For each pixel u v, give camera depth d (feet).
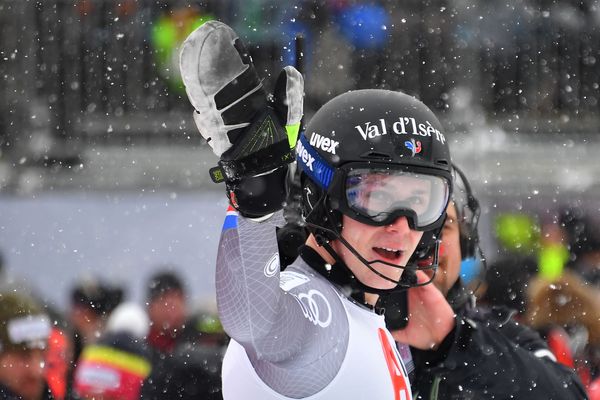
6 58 90.38
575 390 31.35
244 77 19.43
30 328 37.81
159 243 79.36
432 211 23.45
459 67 93.66
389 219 22.77
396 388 22.93
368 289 23.22
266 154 19.65
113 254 79.00
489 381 29.45
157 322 60.80
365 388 21.80
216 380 42.57
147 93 93.30
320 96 90.74
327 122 23.88
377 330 23.27
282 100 19.89
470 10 93.71
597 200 83.71
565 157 90.63
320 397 21.08
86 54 92.32
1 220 79.05
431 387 29.84
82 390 48.65
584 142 92.48
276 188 19.90
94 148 90.17
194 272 79.36
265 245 20.01
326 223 23.38
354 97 24.09
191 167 86.94
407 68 92.68
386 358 23.00
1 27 90.38
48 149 88.53
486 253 81.10
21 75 90.74
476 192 84.48
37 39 91.15
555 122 94.27
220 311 20.35
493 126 93.20
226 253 20.11
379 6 91.71
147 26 92.89
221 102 19.31
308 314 21.20
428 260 26.16
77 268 78.79
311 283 22.43
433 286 29.04
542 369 30.42
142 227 79.46
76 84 91.97
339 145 23.31
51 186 83.76
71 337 63.57
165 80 93.30
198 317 61.11
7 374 37.55
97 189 82.89
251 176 19.66
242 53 19.45
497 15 93.81
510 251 80.43
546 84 95.09
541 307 48.88
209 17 92.12
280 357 20.61
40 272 78.64
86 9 92.22
